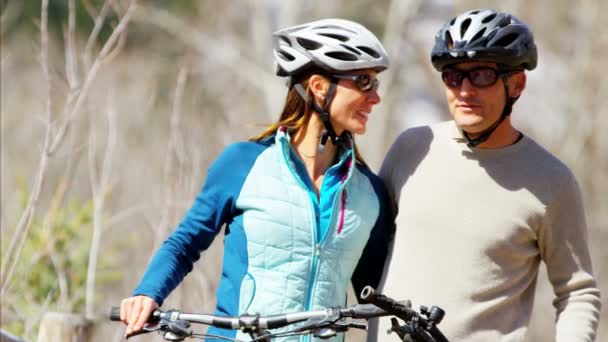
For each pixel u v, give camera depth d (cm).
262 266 1277
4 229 2323
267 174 1298
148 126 3688
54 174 2558
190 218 1307
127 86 3872
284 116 1361
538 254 1331
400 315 1120
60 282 2098
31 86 3775
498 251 1298
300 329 1157
